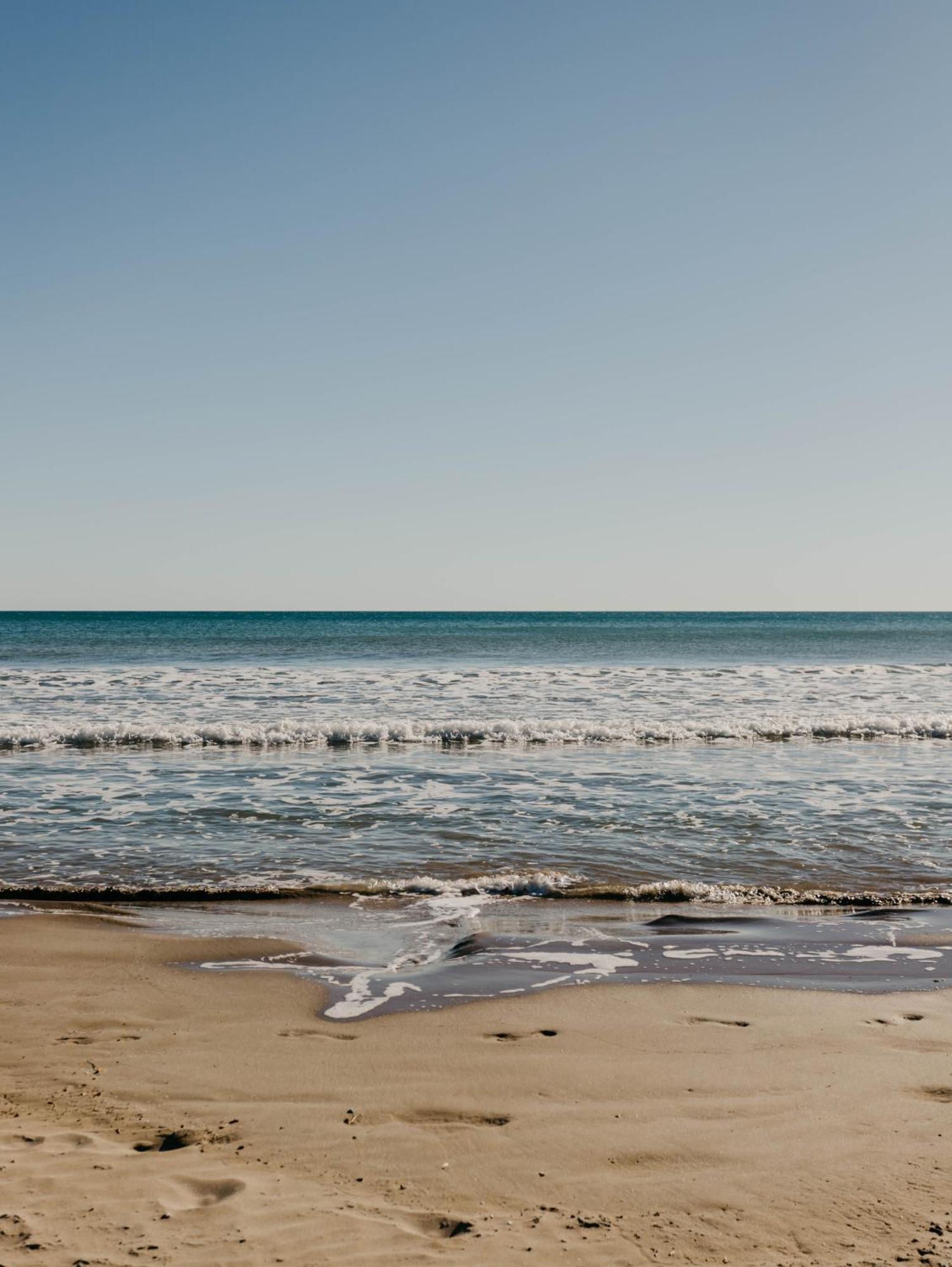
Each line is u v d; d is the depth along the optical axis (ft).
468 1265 9.70
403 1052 16.14
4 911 24.91
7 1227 10.27
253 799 39.32
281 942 22.61
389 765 47.91
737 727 58.49
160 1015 17.93
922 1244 10.15
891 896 26.45
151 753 51.57
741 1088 14.60
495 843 32.09
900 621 469.98
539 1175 11.84
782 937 23.07
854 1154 12.40
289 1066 15.51
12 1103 13.97
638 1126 13.26
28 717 62.75
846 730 59.31
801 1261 9.86
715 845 31.89
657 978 20.12
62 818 35.78
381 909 25.38
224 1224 10.48
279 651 148.56
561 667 103.45
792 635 251.39
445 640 195.72
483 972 20.48
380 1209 10.91
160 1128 13.15
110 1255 9.75
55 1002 18.57
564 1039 16.75
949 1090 14.53
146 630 256.11
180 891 26.45
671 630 289.33
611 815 36.32
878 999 18.88
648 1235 10.40
